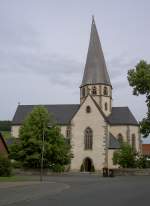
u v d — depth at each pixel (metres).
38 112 66.50
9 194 24.50
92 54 89.25
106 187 31.59
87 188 30.55
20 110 94.19
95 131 80.62
